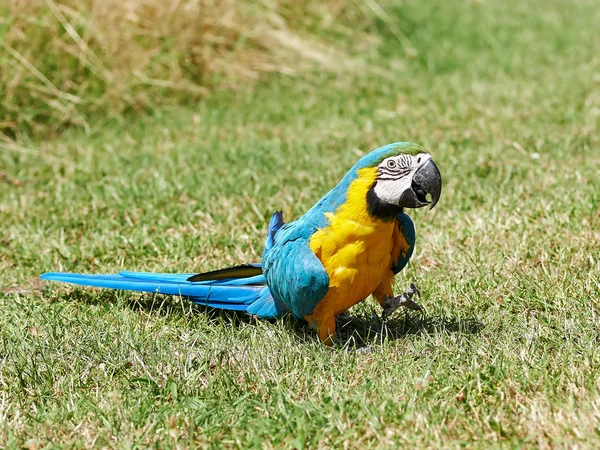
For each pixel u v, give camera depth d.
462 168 3.38
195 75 4.72
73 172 3.58
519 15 6.46
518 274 2.77
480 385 2.41
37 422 2.42
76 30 4.27
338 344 2.62
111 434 2.38
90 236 3.14
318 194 3.27
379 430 2.34
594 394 2.35
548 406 2.34
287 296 2.60
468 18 6.20
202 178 3.43
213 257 2.99
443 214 3.11
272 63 4.96
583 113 3.84
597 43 5.71
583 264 2.80
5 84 4.05
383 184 2.54
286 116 4.24
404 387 2.43
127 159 3.66
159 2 4.56
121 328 2.67
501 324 2.62
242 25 4.96
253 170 3.48
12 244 3.11
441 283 2.78
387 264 2.62
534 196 3.14
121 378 2.53
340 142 3.70
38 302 2.82
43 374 2.53
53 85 4.18
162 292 2.76
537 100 4.17
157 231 3.13
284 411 2.38
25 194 3.43
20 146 3.87
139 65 4.46
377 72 5.02
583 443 2.25
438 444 2.30
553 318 2.61
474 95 4.38
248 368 2.53
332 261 2.57
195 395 2.47
